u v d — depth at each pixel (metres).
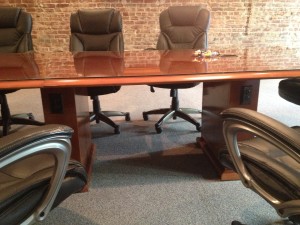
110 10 2.43
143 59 1.82
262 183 0.88
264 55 1.91
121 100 3.34
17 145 0.63
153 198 1.54
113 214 1.42
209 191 1.59
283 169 0.84
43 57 1.96
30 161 0.96
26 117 2.60
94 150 2.03
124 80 1.27
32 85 1.22
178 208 1.45
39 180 0.81
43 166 0.94
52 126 0.73
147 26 4.24
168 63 1.65
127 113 2.69
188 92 3.59
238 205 1.47
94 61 1.76
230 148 0.92
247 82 1.56
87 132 1.90
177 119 2.69
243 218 1.38
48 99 1.47
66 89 1.46
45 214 0.82
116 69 1.47
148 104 3.19
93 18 2.41
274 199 0.83
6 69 1.50
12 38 2.39
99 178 1.74
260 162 0.90
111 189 1.62
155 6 4.15
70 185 0.90
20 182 0.82
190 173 1.78
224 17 4.34
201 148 2.09
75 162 0.96
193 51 2.19
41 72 1.41
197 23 2.44
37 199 0.79
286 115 2.76
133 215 1.41
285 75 1.34
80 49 2.44
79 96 1.62
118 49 2.42
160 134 2.38
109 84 1.25
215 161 1.81
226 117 0.86
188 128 2.49
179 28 2.48
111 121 2.42
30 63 1.71
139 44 4.32
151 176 1.76
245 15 4.36
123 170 1.83
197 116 2.78
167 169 1.84
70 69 1.49
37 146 0.68
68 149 0.78
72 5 4.04
